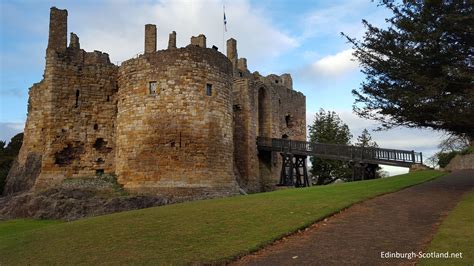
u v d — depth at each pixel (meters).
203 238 12.11
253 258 10.20
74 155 30.30
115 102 31.80
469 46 17.48
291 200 17.83
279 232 12.15
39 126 30.67
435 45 17.33
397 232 11.82
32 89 32.06
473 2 15.95
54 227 16.84
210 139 28.83
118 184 28.73
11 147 52.72
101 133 31.12
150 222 15.04
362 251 10.16
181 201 26.55
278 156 45.56
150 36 32.81
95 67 31.64
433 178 26.11
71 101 30.70
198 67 29.09
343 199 17.12
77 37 32.75
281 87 49.41
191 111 28.39
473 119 16.92
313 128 57.94
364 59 19.16
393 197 17.67
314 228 12.80
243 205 17.36
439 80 17.09
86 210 25.27
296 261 9.72
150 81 28.91
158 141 28.00
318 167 54.91
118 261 10.47
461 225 11.80
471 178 25.55
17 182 30.88
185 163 27.73
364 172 35.03
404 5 18.02
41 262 11.33
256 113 42.97
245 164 40.34
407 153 33.44
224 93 30.50
